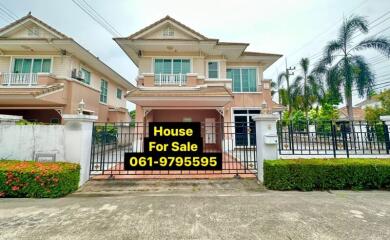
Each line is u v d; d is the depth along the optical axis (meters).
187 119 14.82
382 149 7.27
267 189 5.56
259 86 14.87
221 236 3.12
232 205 4.39
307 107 23.31
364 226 3.39
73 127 5.88
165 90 11.83
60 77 12.51
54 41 12.03
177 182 6.09
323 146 7.96
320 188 5.48
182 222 3.58
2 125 5.84
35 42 12.12
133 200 4.73
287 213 3.95
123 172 7.22
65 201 4.66
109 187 5.67
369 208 4.16
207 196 5.02
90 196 5.05
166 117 14.82
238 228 3.36
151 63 13.60
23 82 11.98
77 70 13.91
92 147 6.52
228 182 6.10
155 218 3.74
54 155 5.72
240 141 13.03
